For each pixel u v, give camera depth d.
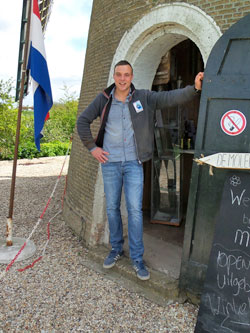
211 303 2.45
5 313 2.85
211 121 2.62
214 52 2.58
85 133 3.04
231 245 2.42
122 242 3.49
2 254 3.92
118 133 3.00
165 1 3.29
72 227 4.81
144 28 3.47
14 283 3.35
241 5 2.75
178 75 4.99
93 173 4.23
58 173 10.92
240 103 2.49
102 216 3.99
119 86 2.85
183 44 4.96
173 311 2.83
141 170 3.09
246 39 2.47
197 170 2.72
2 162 13.50
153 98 2.92
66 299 3.05
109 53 4.09
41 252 4.11
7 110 13.05
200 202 2.75
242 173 2.43
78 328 2.65
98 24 4.46
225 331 2.36
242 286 2.35
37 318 2.77
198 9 3.00
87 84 4.75
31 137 16.34
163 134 4.68
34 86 3.93
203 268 2.78
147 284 3.14
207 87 2.61
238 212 2.41
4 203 6.79
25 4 3.93
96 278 3.42
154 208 4.89
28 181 9.41
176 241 4.18
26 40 3.86
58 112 21.30
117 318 2.77
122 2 3.85
